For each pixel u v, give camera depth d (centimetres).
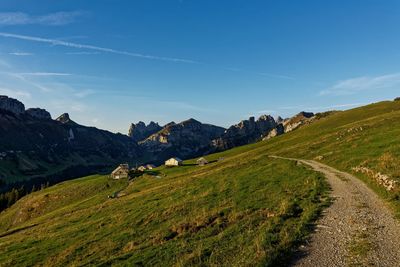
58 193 13000
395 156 3906
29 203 12938
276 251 1775
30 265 3441
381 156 4191
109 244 3288
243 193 4022
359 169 4088
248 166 6519
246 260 1725
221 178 5650
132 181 12044
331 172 4509
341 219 2327
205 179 5988
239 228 2464
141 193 7056
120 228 3916
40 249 3953
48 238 4525
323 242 1916
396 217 2225
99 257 2980
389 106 13850
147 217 4059
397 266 1532
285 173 4925
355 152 5347
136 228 3691
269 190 3894
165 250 2422
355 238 1927
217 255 1925
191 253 2109
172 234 2992
